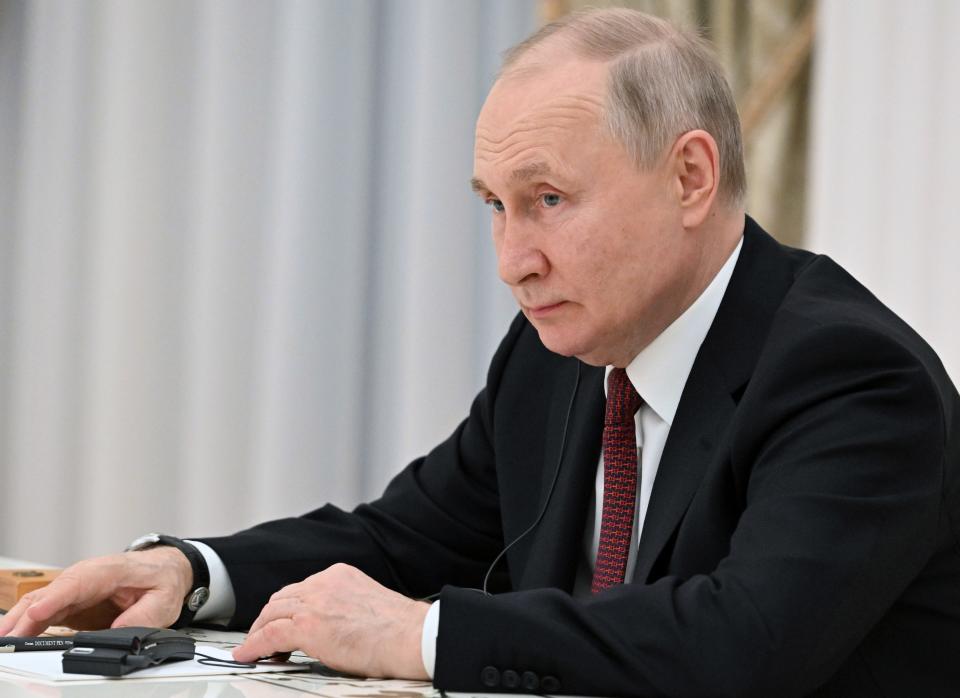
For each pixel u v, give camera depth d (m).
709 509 4.21
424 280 11.99
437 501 5.77
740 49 10.51
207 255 12.33
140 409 12.51
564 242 4.32
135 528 12.47
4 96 13.47
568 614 3.61
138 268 12.56
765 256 4.73
